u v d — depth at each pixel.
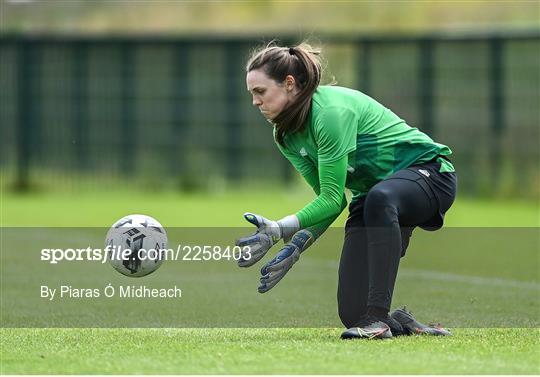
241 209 62.75
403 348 18.36
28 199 72.25
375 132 20.45
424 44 71.44
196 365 16.94
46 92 78.06
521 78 70.56
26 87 78.06
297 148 20.62
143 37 76.88
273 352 17.97
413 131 20.84
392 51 71.94
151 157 77.94
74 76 77.88
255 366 16.72
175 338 20.92
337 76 76.12
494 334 21.14
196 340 20.39
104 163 78.19
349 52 76.44
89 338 21.06
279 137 20.52
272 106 19.86
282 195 75.06
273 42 20.67
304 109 19.83
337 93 20.36
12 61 78.06
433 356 17.55
